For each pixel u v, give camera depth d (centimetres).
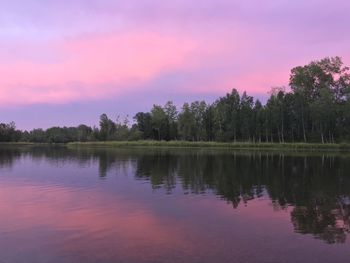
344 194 3183
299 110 13912
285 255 1642
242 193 3216
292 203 2780
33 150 13275
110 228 2053
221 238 1878
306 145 12344
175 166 5831
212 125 17125
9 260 1576
